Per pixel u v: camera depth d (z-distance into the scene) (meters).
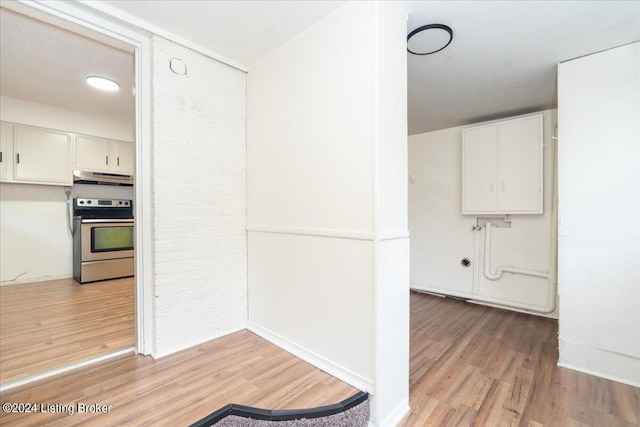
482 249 3.45
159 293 1.91
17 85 2.87
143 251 1.91
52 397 1.49
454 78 2.39
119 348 1.98
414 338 2.50
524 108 3.04
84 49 2.17
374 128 1.47
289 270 1.99
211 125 2.16
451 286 3.70
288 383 1.61
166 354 1.93
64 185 3.73
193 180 2.07
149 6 1.65
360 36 1.54
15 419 1.34
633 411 1.60
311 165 1.83
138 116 1.90
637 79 1.87
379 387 1.48
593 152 2.00
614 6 1.55
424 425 1.50
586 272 2.01
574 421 1.52
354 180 1.57
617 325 1.91
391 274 1.56
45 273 3.73
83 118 3.81
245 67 2.33
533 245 3.10
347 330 1.62
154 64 1.87
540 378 1.91
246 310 2.39
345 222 1.62
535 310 3.03
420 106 3.01
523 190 2.94
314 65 1.80
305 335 1.87
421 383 1.85
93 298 3.04
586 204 2.02
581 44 1.91
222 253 2.23
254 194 2.30
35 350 1.94
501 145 3.07
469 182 3.28
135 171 1.92
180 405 1.43
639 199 1.85
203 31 1.88
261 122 2.22
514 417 1.55
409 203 4.11
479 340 2.46
